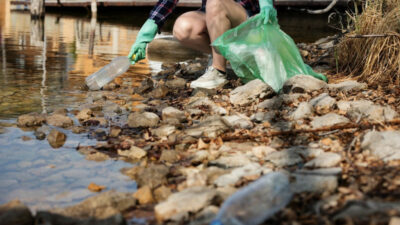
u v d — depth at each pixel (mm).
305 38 7449
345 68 3994
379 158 1901
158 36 7098
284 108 2902
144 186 1759
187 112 2924
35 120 2646
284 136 2373
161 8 3469
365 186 1648
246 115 2799
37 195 1769
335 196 1573
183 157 2164
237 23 3412
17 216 1477
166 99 3346
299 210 1518
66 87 3576
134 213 1629
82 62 4652
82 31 7602
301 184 1665
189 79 4078
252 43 3219
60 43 5996
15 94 3281
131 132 2551
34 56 4895
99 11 11672
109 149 2281
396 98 2939
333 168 1779
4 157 2137
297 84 3143
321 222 1416
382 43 3504
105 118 2822
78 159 2143
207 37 3602
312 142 2258
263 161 2037
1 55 4867
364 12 3971
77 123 2705
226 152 2174
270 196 1493
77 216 1573
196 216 1521
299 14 11961
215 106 2945
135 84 3840
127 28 8422
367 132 2154
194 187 1687
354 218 1389
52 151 2234
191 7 11352
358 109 2613
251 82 3129
